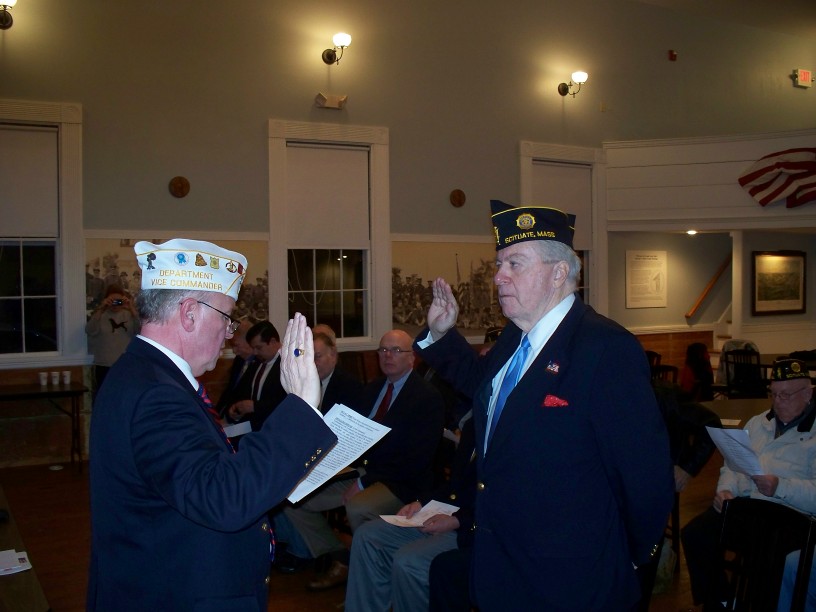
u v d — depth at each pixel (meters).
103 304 6.06
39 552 3.96
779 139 8.12
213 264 1.39
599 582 1.51
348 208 7.29
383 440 3.31
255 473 1.20
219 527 1.18
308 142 7.07
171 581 1.25
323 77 7.09
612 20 8.77
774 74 9.91
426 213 7.65
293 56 6.95
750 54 9.72
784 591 2.37
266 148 6.85
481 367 1.95
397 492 3.21
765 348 9.73
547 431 1.53
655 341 9.24
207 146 6.61
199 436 1.23
